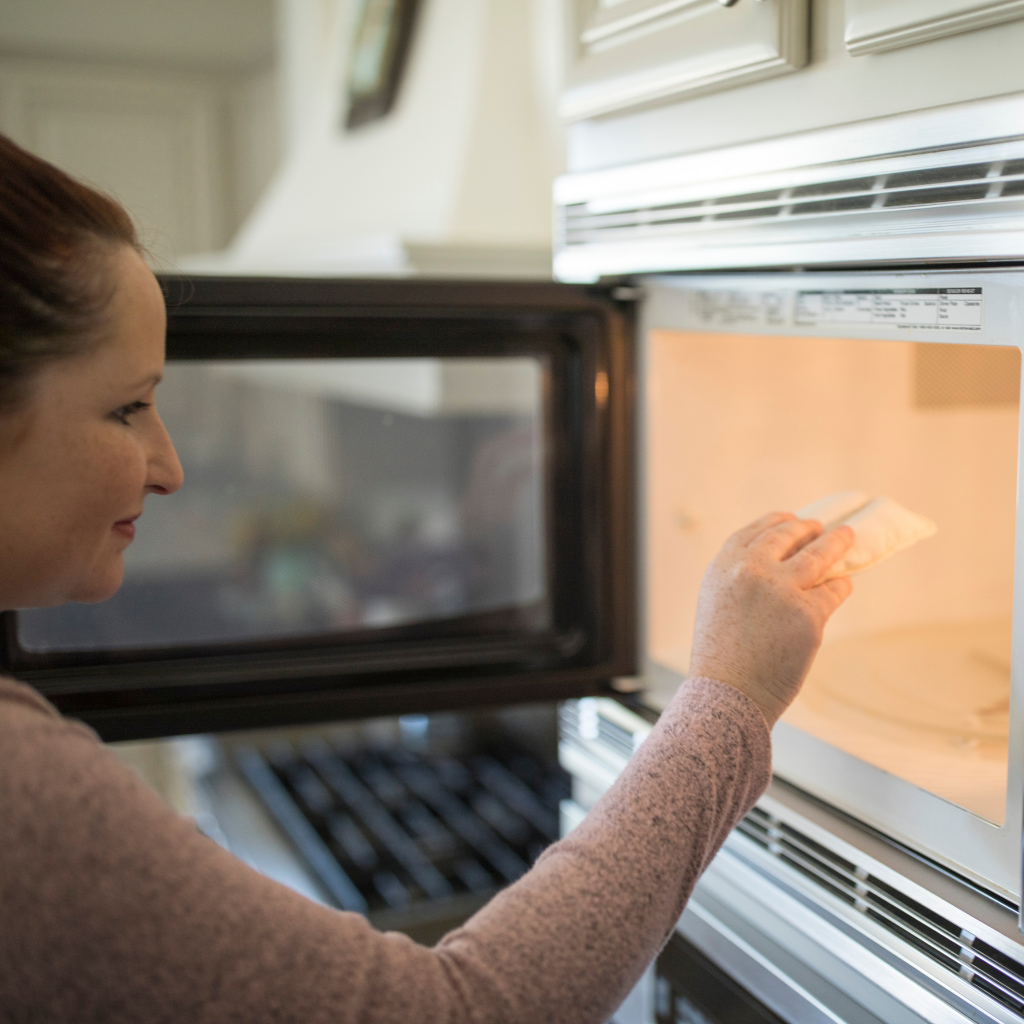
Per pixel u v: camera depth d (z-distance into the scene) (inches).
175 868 17.0
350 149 86.7
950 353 41.6
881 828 26.6
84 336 17.9
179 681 35.6
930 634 40.3
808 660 23.3
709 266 28.1
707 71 26.4
